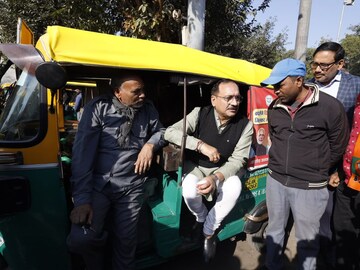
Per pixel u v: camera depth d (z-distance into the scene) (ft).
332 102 6.43
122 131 6.08
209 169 7.45
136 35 15.69
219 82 6.83
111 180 6.12
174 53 6.57
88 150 5.81
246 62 8.26
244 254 9.61
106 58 5.56
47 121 5.78
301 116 6.57
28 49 5.41
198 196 6.87
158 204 7.50
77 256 6.89
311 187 6.75
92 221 6.01
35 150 5.73
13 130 6.09
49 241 6.11
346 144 6.75
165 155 6.65
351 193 7.32
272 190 7.39
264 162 8.71
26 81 6.37
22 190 5.63
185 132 6.54
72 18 17.28
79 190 5.71
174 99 9.11
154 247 7.25
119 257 6.64
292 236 10.79
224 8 19.61
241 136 7.30
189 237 7.76
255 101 8.04
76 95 17.44
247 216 8.84
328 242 8.63
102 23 16.71
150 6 15.69
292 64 6.21
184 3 16.84
